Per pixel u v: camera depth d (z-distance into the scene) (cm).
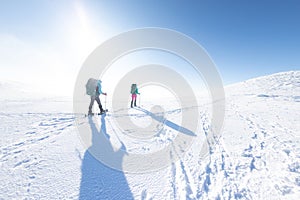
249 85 2641
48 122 610
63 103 1389
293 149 390
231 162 333
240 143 442
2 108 989
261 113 857
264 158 347
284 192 238
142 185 250
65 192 223
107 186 241
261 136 495
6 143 388
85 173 271
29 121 620
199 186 255
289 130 553
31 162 299
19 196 212
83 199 211
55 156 327
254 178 276
